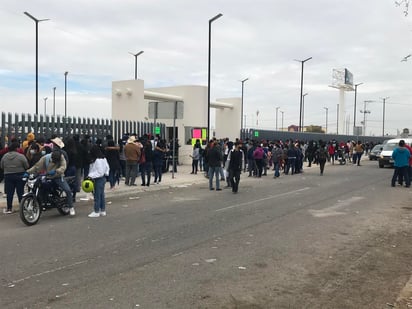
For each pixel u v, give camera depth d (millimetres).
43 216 10047
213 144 15844
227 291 5082
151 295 4906
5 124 16000
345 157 35344
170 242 7477
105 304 4621
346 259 6582
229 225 9031
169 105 18234
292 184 17906
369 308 4672
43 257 6480
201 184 17734
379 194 14680
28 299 4766
